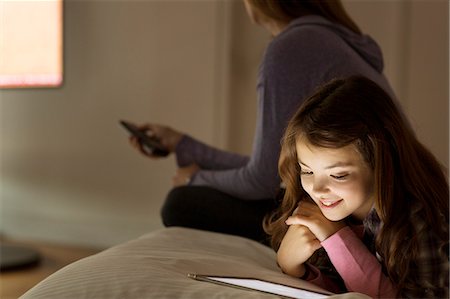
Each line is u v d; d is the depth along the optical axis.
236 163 1.55
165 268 0.73
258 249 1.08
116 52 2.64
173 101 2.56
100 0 2.66
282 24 1.34
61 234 2.77
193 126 2.53
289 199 0.89
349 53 1.19
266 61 1.20
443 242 0.79
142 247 0.90
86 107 2.70
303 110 0.80
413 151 0.82
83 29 2.69
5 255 2.28
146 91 2.60
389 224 0.79
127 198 2.65
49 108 2.77
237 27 2.50
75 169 2.74
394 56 2.28
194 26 2.52
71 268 0.73
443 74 2.23
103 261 0.74
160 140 1.62
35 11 2.70
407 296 0.79
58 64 2.69
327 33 1.21
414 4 2.25
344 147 0.75
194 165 1.49
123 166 2.65
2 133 2.84
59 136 2.76
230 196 1.32
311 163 0.77
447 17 2.21
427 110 2.24
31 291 0.68
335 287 0.91
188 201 1.31
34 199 2.82
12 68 2.75
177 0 2.54
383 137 0.77
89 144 2.71
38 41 2.71
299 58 1.17
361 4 2.34
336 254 0.81
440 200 0.84
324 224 0.84
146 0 2.59
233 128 2.51
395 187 0.80
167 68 2.56
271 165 1.19
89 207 2.72
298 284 0.79
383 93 0.82
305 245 0.85
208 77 2.49
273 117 1.18
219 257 0.91
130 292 0.62
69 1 2.71
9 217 2.87
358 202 0.78
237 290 0.65
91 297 0.62
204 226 1.31
